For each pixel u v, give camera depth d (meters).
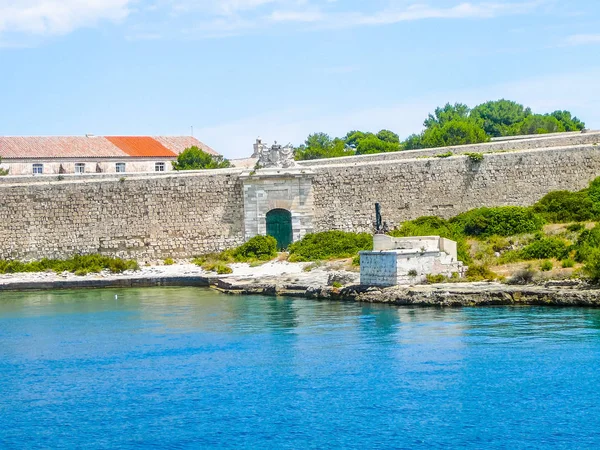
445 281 79.69
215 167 144.25
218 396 56.50
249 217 108.38
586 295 72.69
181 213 109.19
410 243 81.06
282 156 109.88
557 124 187.88
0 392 58.50
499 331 66.56
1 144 142.75
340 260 98.44
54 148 144.75
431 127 195.38
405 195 109.50
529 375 57.78
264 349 65.62
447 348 63.31
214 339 69.19
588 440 49.28
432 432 50.50
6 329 75.94
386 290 78.81
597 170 110.38
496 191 109.75
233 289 91.31
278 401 55.31
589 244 84.12
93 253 108.62
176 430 51.66
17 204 108.38
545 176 109.94
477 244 94.38
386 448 48.78
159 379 60.03
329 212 109.19
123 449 49.47
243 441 50.00
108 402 56.12
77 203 108.69
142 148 151.50
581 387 55.88
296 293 86.12
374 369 59.91
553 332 65.81
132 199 108.88
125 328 74.75
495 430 50.56
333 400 55.16
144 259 108.75
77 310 84.19
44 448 49.84
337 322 72.19
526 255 86.38
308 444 49.47
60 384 59.75
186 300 87.69
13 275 104.75
